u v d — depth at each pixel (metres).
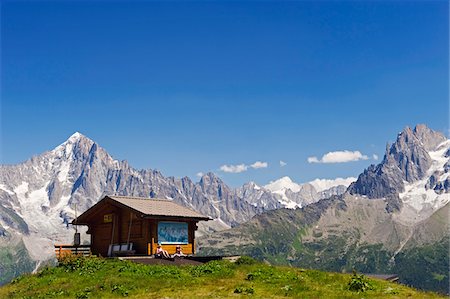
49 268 48.19
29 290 41.81
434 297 36.09
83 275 44.66
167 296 35.84
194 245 62.72
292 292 36.06
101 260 49.56
